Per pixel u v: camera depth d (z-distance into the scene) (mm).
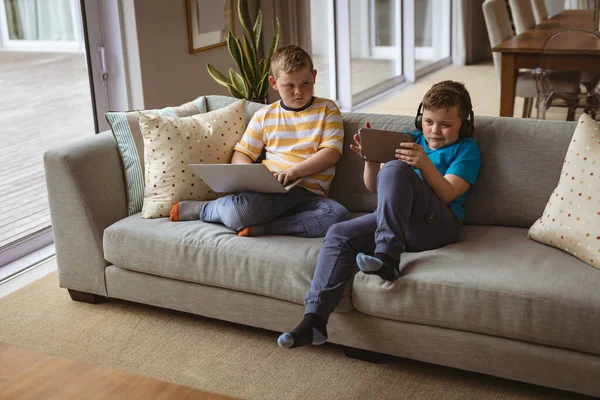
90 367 1625
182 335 2457
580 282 1896
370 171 2387
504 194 2369
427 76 7422
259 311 2328
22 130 3320
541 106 4383
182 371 2227
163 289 2498
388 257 2047
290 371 2203
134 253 2488
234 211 2395
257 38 3639
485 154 2402
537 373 1933
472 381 2107
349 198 2607
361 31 6266
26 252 3322
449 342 2027
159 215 2594
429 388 2080
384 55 6730
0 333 2514
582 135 2129
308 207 2486
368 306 2105
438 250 2188
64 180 2541
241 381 2160
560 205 2113
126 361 2299
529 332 1904
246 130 2680
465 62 8047
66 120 3570
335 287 2104
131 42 3760
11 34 3197
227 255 2312
